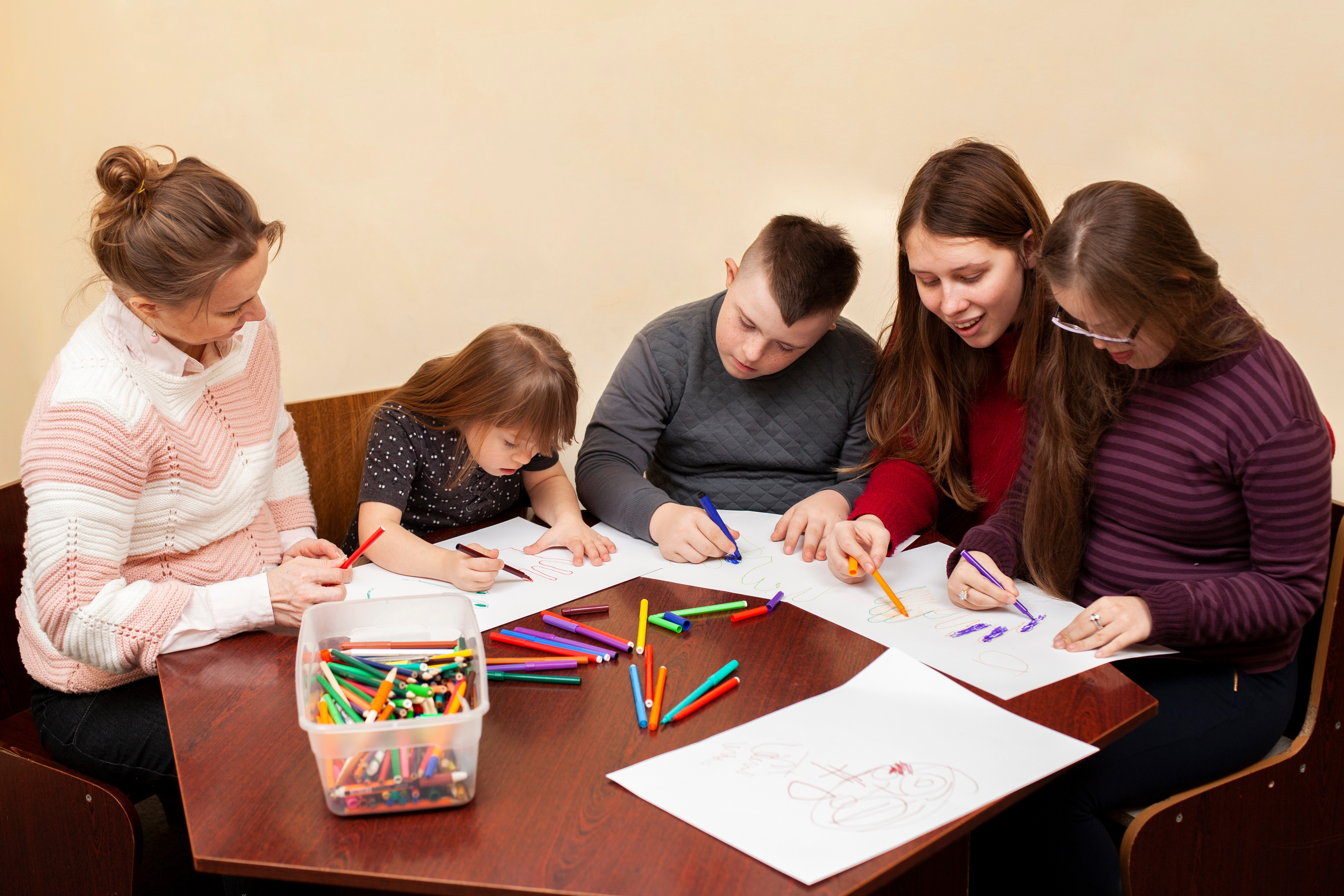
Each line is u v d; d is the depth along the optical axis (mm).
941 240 1145
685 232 1993
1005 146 1741
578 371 2133
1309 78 1500
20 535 1155
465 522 1372
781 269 1201
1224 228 1613
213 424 1046
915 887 891
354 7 2002
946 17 1723
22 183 2305
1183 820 973
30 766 997
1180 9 1563
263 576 970
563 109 1979
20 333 2383
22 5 2180
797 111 1861
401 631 851
